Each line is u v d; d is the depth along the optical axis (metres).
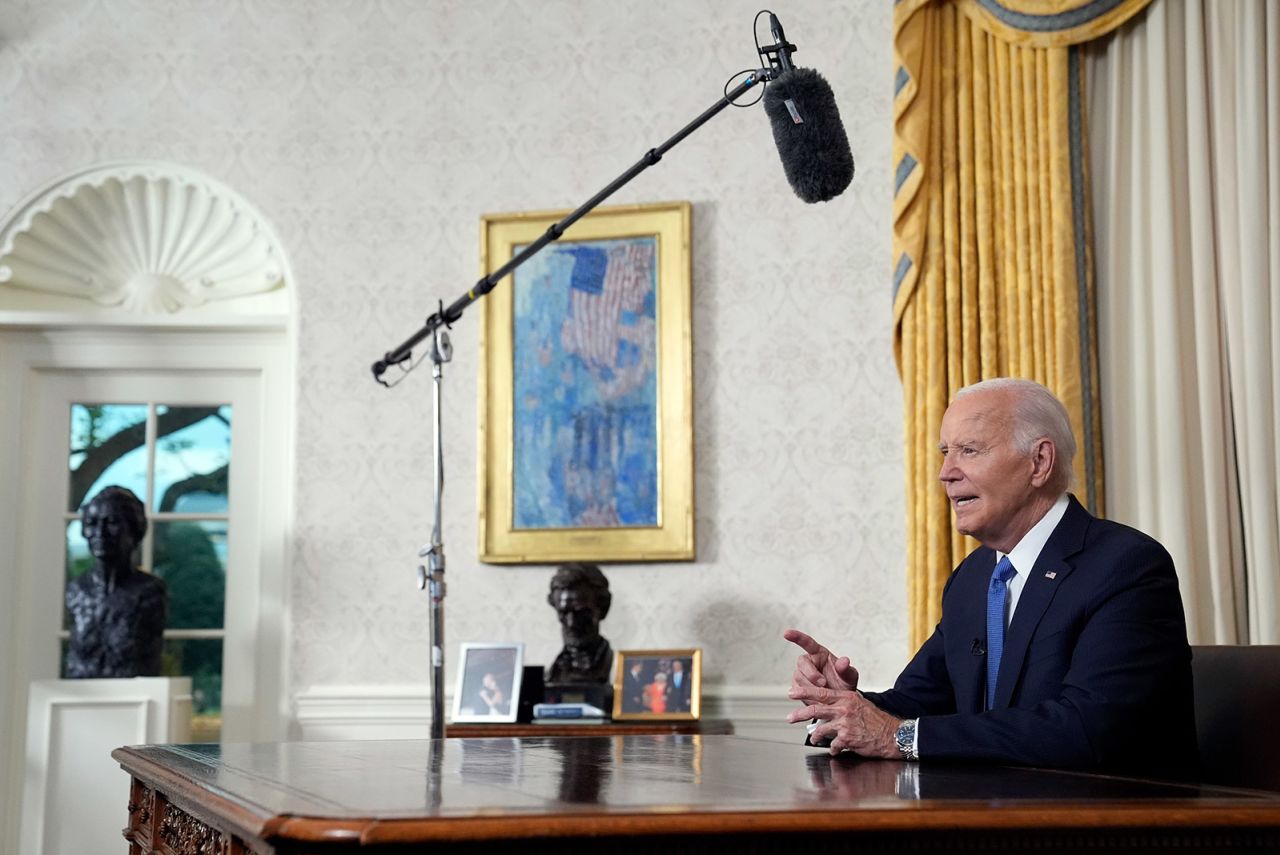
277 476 4.89
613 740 2.73
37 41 4.88
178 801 1.99
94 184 4.82
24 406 4.92
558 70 4.71
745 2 4.62
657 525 4.42
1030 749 2.03
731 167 4.55
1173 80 4.12
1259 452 3.85
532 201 4.66
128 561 4.51
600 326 4.54
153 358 4.95
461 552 4.54
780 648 4.32
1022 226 4.16
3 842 4.70
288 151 4.79
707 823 1.29
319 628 4.56
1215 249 4.03
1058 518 2.52
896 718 2.11
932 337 4.17
